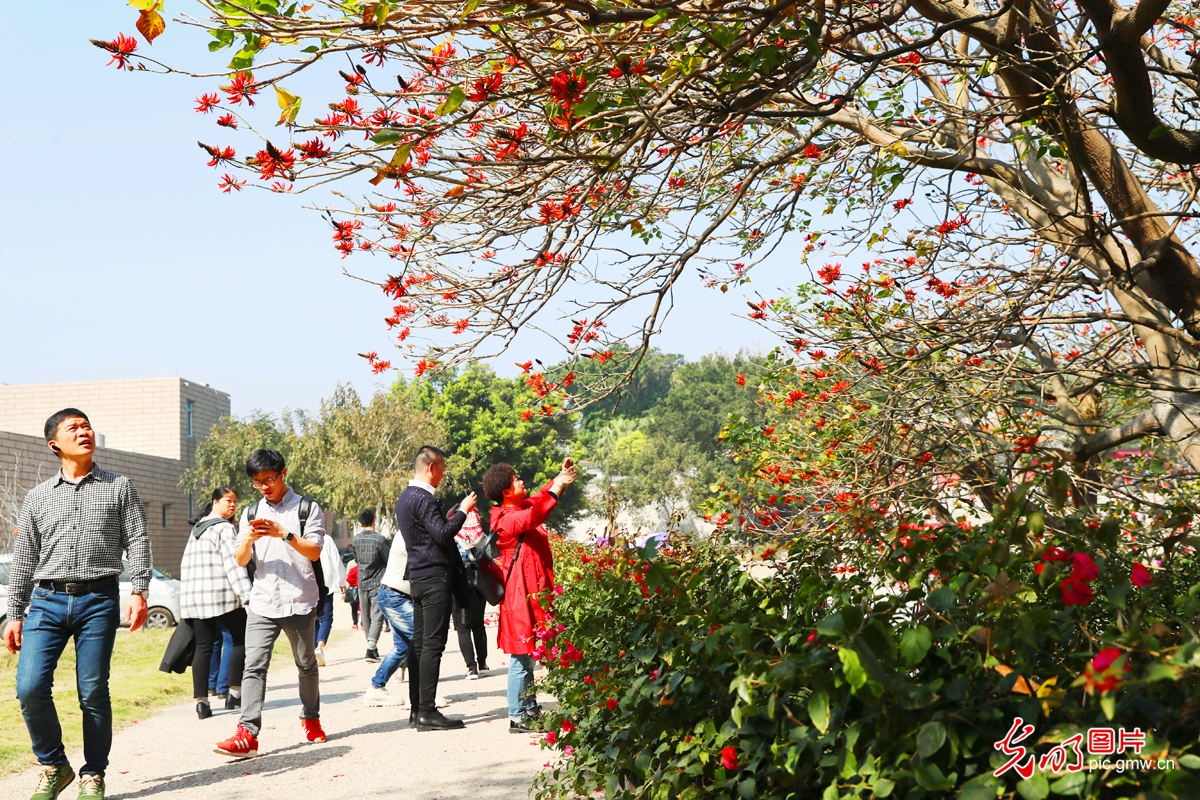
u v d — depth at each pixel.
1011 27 4.72
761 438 7.09
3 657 11.51
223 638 8.59
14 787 5.15
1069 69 4.62
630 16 3.43
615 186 5.30
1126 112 4.64
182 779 5.24
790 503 6.81
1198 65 4.98
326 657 12.97
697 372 64.38
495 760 5.36
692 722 2.92
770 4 3.83
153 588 17.48
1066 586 2.09
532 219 4.86
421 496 6.49
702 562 4.81
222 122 3.52
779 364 7.38
